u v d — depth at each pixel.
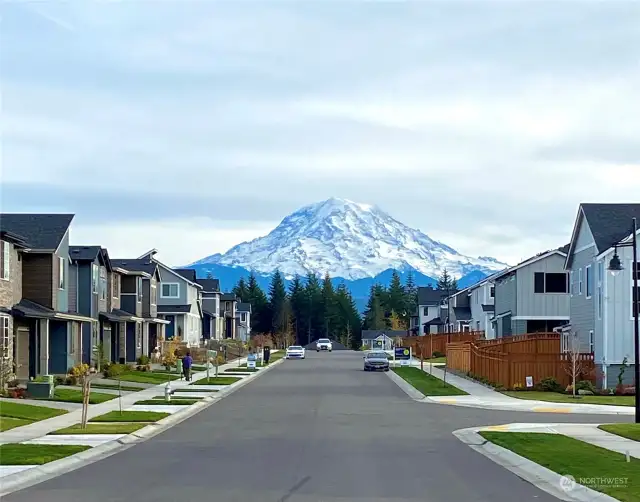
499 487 15.41
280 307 169.12
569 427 26.38
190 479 16.27
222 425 27.62
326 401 37.94
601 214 46.25
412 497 14.26
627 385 42.31
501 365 45.12
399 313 190.88
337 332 173.12
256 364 74.06
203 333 109.62
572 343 43.62
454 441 22.95
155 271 72.00
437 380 51.62
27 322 43.31
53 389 36.56
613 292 42.81
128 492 14.76
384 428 26.45
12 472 16.81
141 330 67.62
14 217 46.44
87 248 53.88
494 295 76.69
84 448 20.92
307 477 16.48
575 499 14.25
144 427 26.30
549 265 63.31
